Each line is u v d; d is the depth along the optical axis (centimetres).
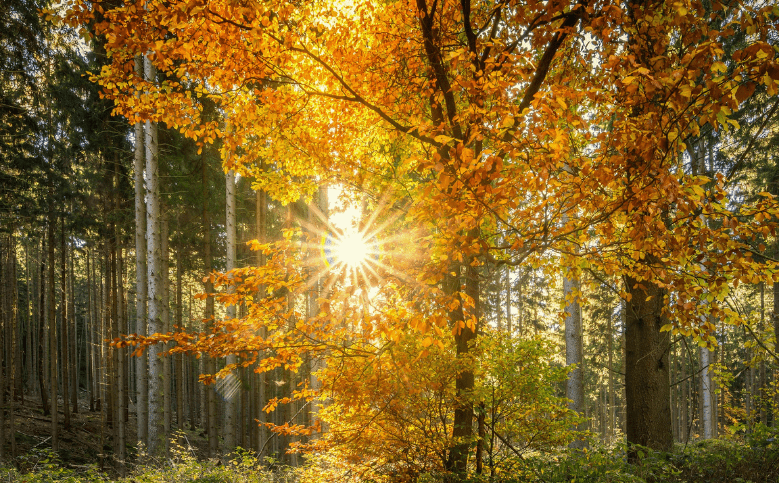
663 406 558
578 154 429
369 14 464
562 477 446
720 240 316
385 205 534
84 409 2309
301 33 430
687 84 248
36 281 2928
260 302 473
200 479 735
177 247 1797
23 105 1229
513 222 410
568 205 354
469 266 436
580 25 408
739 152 1050
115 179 1442
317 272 464
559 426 490
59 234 1653
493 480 468
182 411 2030
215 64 404
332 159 548
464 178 304
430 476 477
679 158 504
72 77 1298
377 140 562
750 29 266
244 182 1648
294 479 789
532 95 445
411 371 466
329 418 570
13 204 1389
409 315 364
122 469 1329
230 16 341
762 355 568
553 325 2231
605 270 396
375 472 525
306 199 642
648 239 331
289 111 479
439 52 415
